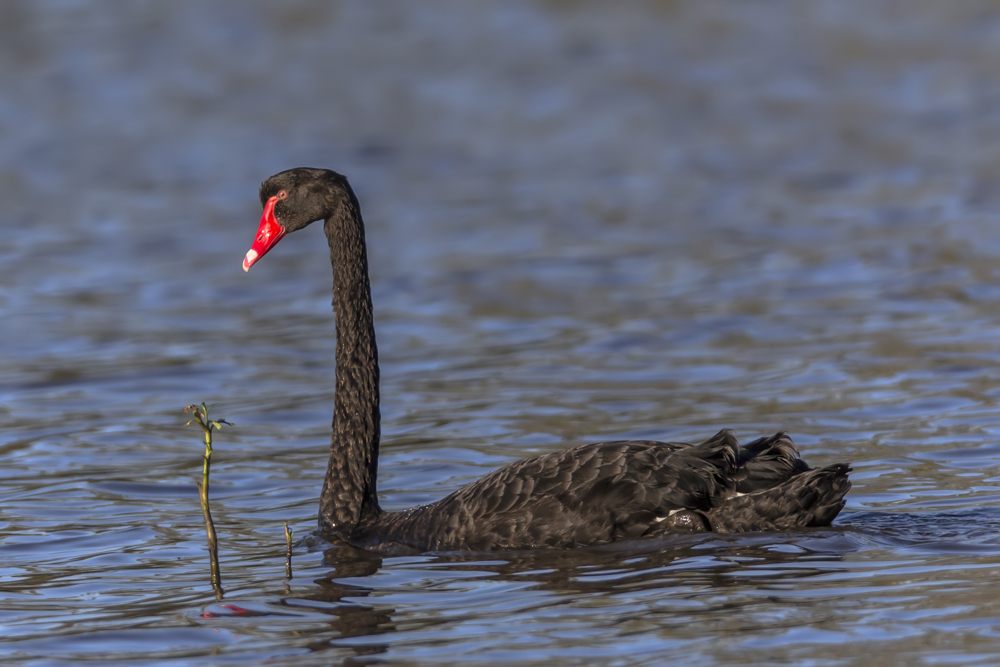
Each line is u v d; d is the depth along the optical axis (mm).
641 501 9719
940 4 46500
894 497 11070
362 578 9547
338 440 11039
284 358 17656
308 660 7875
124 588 9570
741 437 13250
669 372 16125
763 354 16688
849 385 15039
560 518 9773
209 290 21766
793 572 8969
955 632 7820
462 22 46406
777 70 39906
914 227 23719
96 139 34688
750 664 7484
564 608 8547
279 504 11969
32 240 25594
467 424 14328
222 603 9086
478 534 9945
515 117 36031
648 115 35844
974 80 37500
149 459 13547
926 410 13914
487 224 26125
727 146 32438
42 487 12586
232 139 34406
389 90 38781
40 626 8758
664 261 22500
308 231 26891
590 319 19031
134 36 44562
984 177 27578
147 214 27812
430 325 19109
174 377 16828
